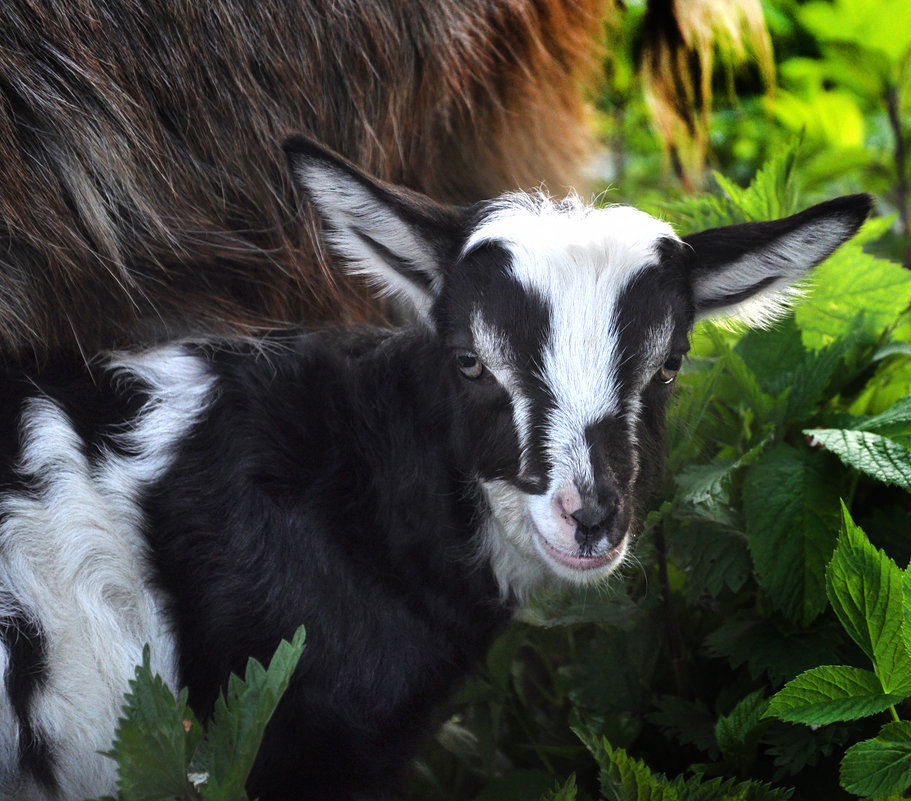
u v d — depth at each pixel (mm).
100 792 4504
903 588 3682
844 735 4387
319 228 5594
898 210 8211
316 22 5395
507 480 4359
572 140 7254
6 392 4555
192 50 5117
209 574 4488
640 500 4496
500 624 5000
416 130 6066
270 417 4645
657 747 5020
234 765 3496
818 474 4832
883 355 5441
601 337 4180
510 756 5285
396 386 4730
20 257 4801
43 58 4785
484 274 4328
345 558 4586
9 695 4285
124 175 5016
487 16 6145
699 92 7883
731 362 5152
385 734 4699
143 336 5062
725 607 5266
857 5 7680
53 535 4371
